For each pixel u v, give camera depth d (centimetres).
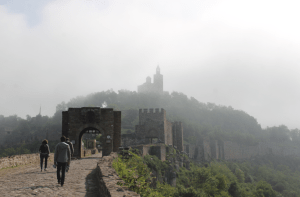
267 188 8638
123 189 668
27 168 1995
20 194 910
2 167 1900
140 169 1973
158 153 5572
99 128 3616
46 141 1794
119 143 3675
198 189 5144
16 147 15788
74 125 3603
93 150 5266
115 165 1522
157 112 8188
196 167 8256
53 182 1209
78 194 929
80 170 1777
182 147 9719
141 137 7925
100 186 913
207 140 13275
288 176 15025
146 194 1133
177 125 9825
